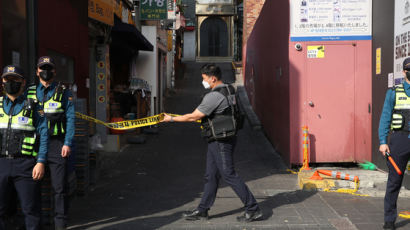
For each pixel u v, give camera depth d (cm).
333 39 775
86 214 507
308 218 477
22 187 357
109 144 986
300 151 785
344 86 778
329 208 520
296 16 776
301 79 782
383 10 705
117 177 730
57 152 421
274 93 1001
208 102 453
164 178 721
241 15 3669
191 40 3547
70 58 663
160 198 586
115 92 1266
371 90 768
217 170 471
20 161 353
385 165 689
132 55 1469
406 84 423
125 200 575
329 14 773
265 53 1172
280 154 916
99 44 988
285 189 629
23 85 358
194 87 2327
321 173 643
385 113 432
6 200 358
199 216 477
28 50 511
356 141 778
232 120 455
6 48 452
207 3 3534
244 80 2081
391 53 666
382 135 431
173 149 1023
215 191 475
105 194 610
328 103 780
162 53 1841
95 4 801
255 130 1273
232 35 3588
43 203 451
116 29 1030
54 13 580
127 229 448
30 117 357
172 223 467
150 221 476
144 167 818
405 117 417
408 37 599
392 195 427
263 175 742
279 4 895
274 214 495
